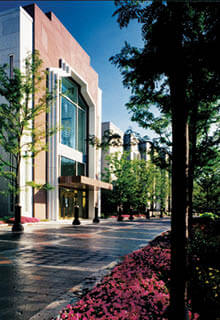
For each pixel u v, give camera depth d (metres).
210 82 3.68
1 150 20.77
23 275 5.62
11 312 3.67
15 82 14.86
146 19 3.23
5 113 15.11
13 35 21.41
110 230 16.80
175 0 2.82
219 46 2.76
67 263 6.86
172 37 2.89
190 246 6.14
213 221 8.66
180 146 2.81
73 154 29.53
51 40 25.66
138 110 6.33
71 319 3.23
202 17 3.22
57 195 23.89
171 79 2.98
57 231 15.03
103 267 6.44
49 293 4.49
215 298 3.66
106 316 3.28
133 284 4.57
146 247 8.95
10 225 17.09
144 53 3.18
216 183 7.28
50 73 24.36
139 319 3.19
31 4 23.11
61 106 27.25
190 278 4.36
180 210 2.76
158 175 40.56
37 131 16.45
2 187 21.06
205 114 6.00
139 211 46.38
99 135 37.59
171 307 2.77
